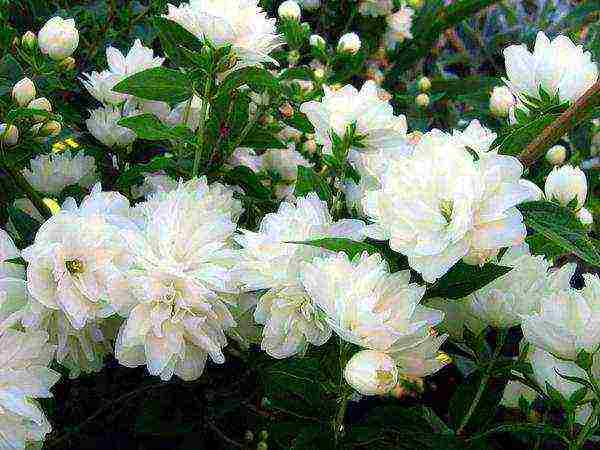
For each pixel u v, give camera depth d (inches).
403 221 8.8
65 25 13.6
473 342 11.0
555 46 12.1
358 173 12.1
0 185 13.4
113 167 14.7
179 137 12.0
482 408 11.4
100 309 10.0
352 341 8.9
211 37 11.4
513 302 10.4
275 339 9.9
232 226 10.4
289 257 9.8
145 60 13.9
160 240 9.9
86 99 16.8
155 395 12.8
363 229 9.2
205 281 9.8
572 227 8.9
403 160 9.0
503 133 12.1
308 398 10.5
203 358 10.4
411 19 23.6
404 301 9.0
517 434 12.7
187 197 10.4
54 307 9.7
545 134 9.9
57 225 9.8
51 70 13.9
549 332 9.3
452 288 9.5
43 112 11.9
